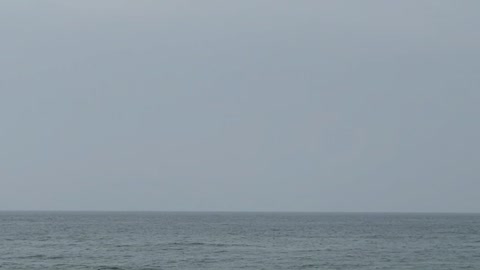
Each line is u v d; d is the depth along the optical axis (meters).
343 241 86.25
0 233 105.75
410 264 54.69
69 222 174.00
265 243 81.12
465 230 127.38
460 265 54.03
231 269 50.62
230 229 128.00
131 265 53.28
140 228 130.75
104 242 81.75
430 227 145.00
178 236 98.12
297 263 55.19
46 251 67.00
